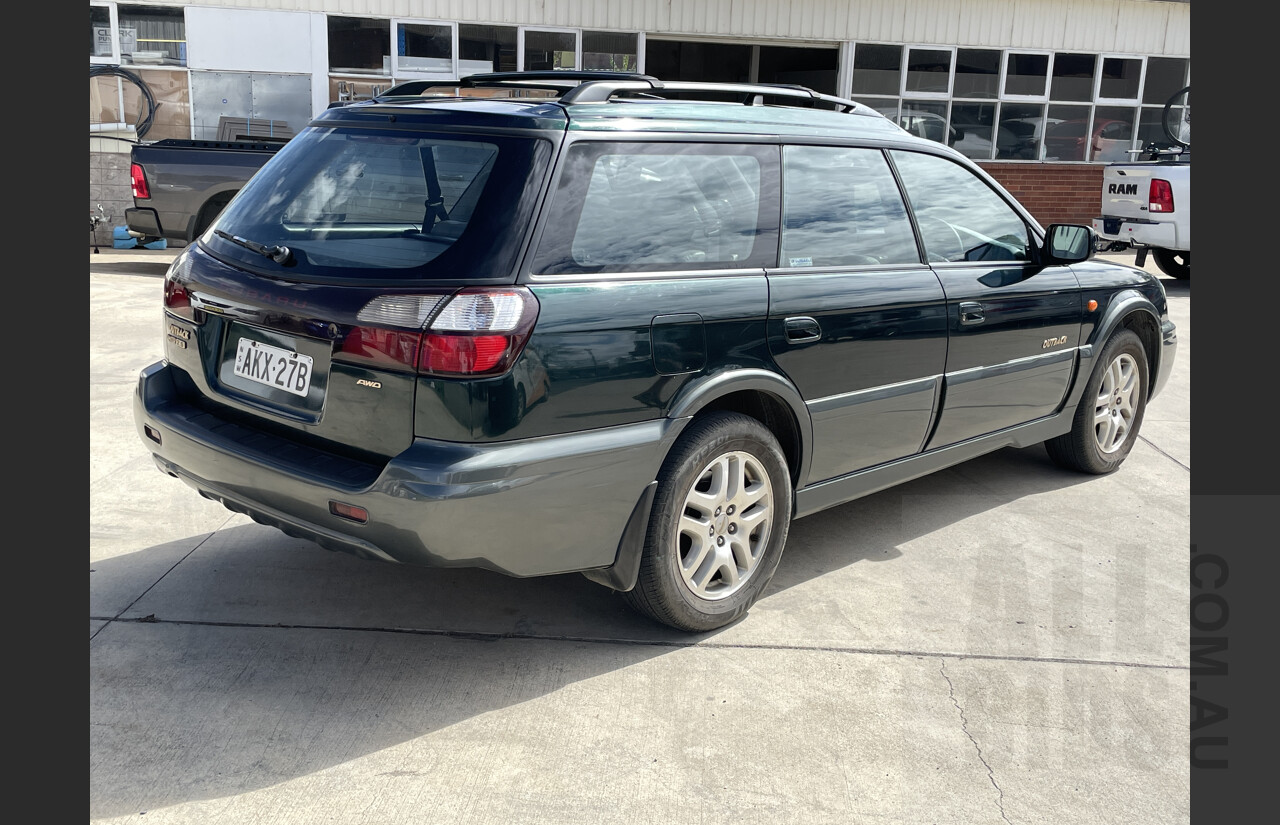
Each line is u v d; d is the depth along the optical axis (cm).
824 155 373
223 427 320
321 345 290
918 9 1432
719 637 346
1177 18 1526
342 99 1267
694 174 329
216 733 281
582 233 297
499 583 382
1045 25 1484
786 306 342
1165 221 1157
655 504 318
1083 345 485
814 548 425
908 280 389
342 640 335
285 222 319
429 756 276
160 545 399
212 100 1235
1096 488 509
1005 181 1526
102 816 246
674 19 1344
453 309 273
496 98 326
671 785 268
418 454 275
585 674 320
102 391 598
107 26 1191
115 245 1237
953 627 359
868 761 281
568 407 289
